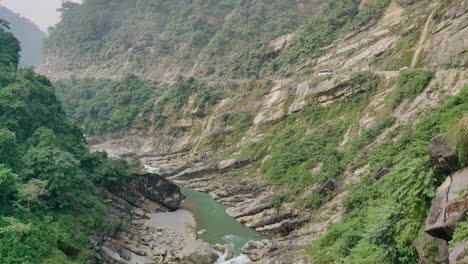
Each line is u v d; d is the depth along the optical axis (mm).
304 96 60875
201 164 68500
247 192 53625
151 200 49875
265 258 33656
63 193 35375
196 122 81375
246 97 74312
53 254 29016
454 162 14609
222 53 102125
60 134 47281
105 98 104625
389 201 17594
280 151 56000
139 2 144000
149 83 102375
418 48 50250
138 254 36344
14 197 31797
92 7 154750
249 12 110000
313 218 39750
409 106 42531
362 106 51469
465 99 32750
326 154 48625
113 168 46469
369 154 41344
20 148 37094
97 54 137750
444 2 48750
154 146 86312
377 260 17172
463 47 42281
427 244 14766
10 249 27125
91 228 35625
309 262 29219
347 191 39281
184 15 124438
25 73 49312
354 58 63188
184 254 34844
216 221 46125
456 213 13109
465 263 11492
